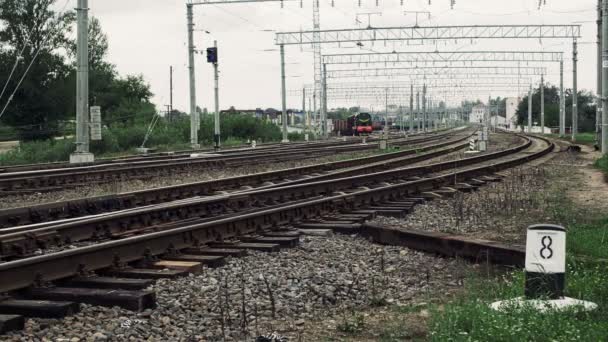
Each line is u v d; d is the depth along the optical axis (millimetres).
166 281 10094
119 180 25781
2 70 65062
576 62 71000
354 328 8086
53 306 8242
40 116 67062
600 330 7055
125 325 8031
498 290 9414
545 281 8328
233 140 72375
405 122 182375
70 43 68312
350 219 16094
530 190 23766
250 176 25172
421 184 22547
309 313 8875
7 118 65812
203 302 9102
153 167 29703
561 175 30766
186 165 32219
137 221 14445
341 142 69062
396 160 35500
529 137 85312
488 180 27453
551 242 8344
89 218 13453
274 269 11195
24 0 65500
